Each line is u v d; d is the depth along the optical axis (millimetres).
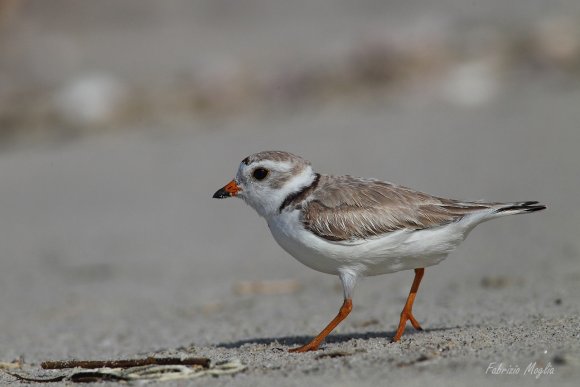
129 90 25781
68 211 16969
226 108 24297
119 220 16156
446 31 27031
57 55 29812
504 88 22500
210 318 10305
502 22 27641
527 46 24750
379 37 26453
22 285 12883
